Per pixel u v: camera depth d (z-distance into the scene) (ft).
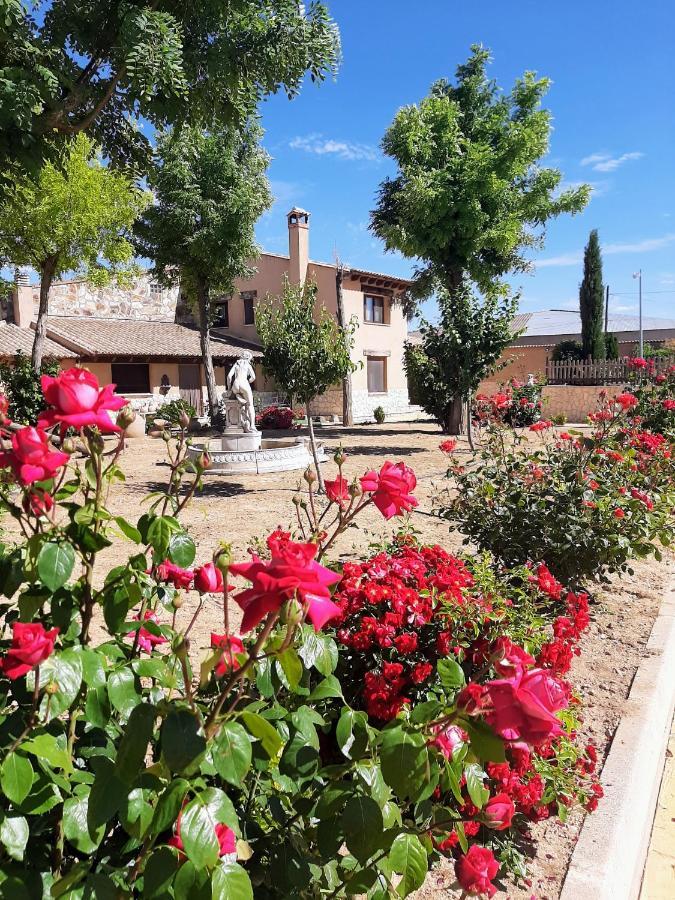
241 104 31.07
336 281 75.72
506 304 42.39
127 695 4.07
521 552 14.43
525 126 58.29
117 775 3.59
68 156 27.76
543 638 8.75
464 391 43.57
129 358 69.87
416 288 73.26
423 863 4.17
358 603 7.59
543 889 6.86
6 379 49.14
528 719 3.72
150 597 5.06
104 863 4.11
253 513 25.26
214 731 3.78
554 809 8.19
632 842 7.93
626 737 9.62
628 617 14.71
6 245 51.08
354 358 82.38
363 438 55.98
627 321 138.41
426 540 20.65
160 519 4.50
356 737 4.80
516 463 15.30
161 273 70.23
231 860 3.67
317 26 28.89
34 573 4.40
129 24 23.70
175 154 63.00
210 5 26.99
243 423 39.27
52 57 24.70
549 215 62.23
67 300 76.84
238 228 64.69
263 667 4.74
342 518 5.61
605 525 13.75
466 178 55.62
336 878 5.08
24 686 4.33
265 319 30.73
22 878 3.73
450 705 4.58
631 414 21.49
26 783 3.50
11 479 4.32
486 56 60.85
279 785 5.22
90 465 4.53
